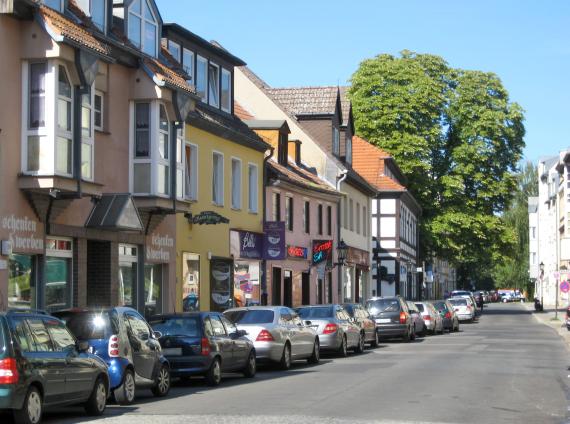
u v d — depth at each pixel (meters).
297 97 55.38
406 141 68.31
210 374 20.89
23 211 22.83
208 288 34.78
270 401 17.59
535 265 123.75
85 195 24.00
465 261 72.88
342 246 49.62
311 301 47.94
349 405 16.89
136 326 18.38
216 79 37.59
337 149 55.94
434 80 70.50
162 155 28.62
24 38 22.69
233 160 37.94
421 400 17.81
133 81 28.30
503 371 24.94
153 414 15.69
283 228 40.25
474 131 70.00
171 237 31.50
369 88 69.00
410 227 76.69
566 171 89.19
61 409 17.19
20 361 13.50
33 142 22.64
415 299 79.44
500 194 70.38
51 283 24.48
